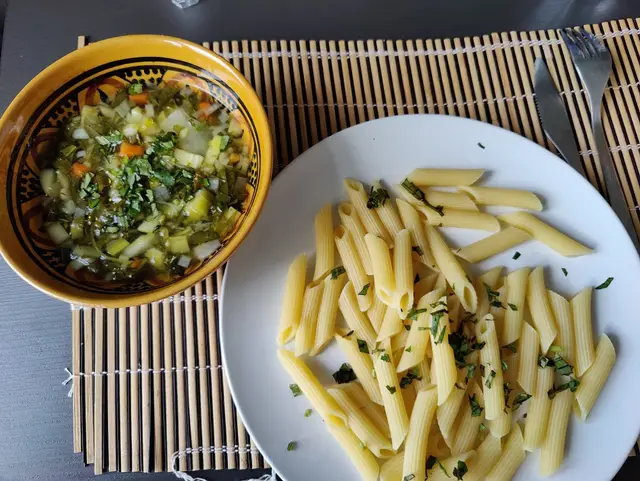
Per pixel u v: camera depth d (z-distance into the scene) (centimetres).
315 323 29
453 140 33
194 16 38
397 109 37
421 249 31
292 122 36
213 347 31
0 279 32
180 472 29
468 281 29
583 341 29
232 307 29
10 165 26
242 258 30
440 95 37
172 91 30
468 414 28
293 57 37
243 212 28
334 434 27
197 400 30
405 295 29
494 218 32
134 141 29
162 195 28
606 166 35
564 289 31
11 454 29
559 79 38
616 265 31
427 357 29
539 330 29
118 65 29
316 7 39
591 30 39
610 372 29
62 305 32
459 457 27
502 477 27
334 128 36
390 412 27
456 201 32
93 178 28
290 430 28
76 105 29
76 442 29
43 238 27
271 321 30
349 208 32
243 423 29
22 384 30
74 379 30
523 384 28
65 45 37
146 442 29
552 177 33
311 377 28
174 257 27
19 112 27
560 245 31
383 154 33
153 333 31
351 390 28
